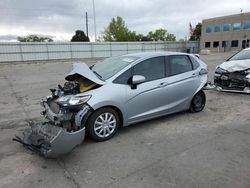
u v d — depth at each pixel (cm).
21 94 908
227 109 623
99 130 423
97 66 529
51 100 441
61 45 3394
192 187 291
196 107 588
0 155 380
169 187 291
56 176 320
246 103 680
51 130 383
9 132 486
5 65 2620
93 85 428
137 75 455
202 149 391
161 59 512
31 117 591
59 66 2383
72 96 399
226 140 425
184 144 412
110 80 439
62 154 348
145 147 403
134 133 465
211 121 529
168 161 354
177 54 547
